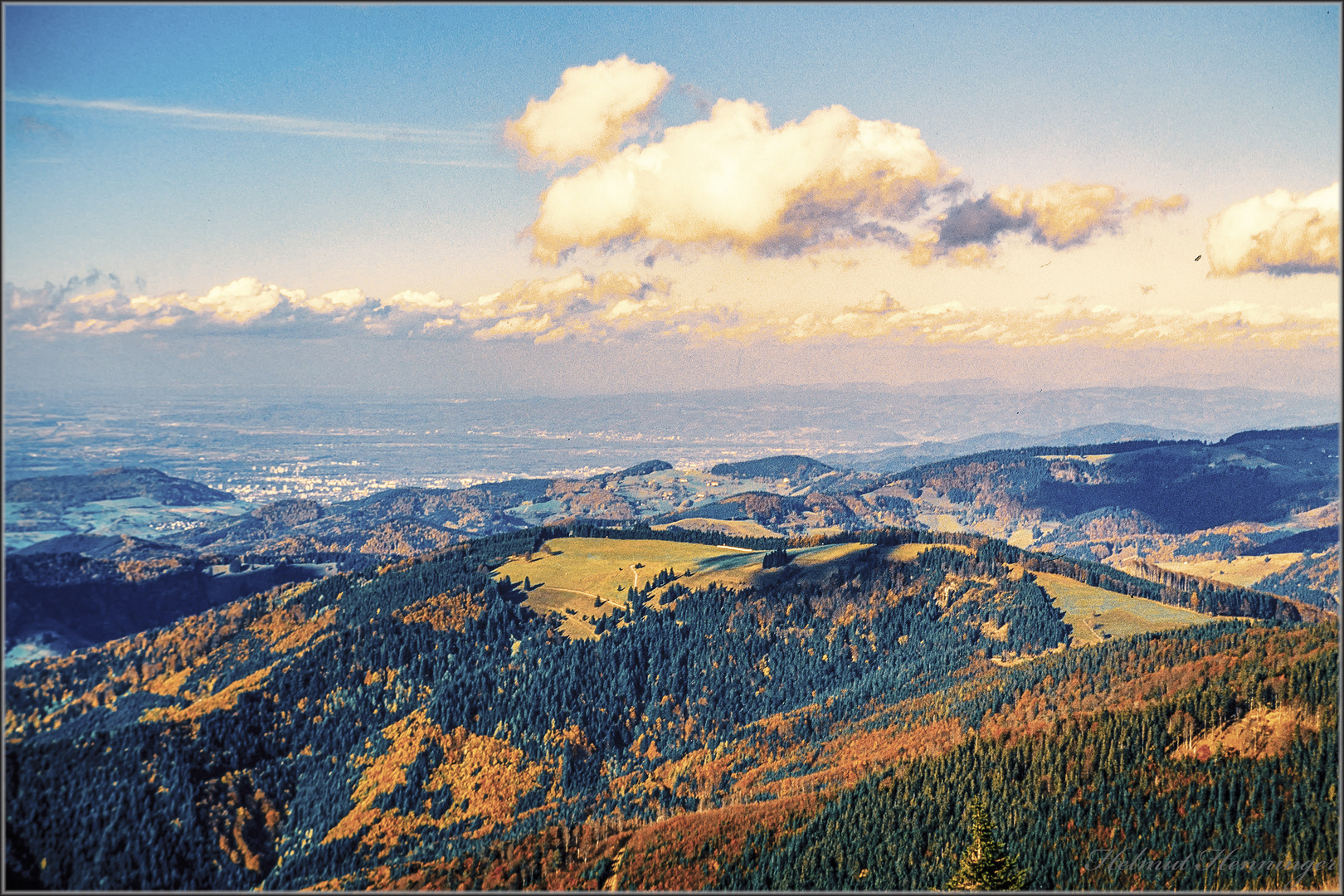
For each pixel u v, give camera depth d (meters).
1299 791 148.25
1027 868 144.00
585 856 173.62
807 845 161.00
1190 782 155.50
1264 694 169.50
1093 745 167.25
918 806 163.00
